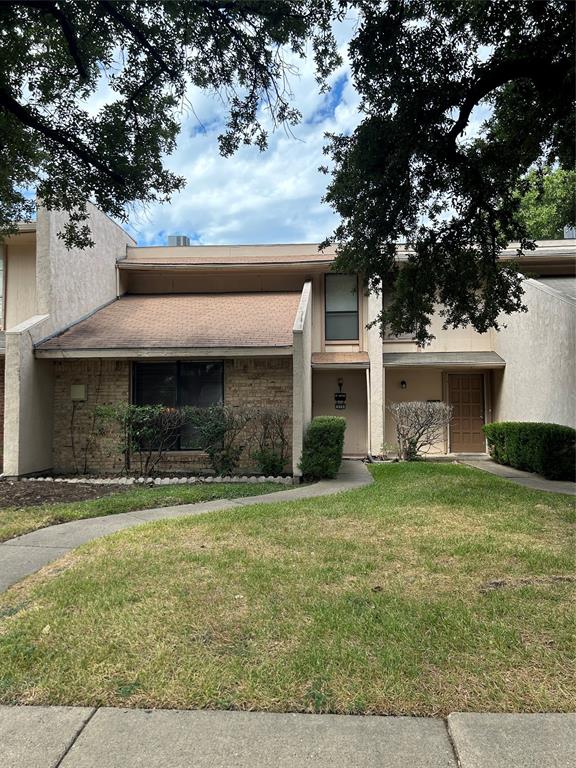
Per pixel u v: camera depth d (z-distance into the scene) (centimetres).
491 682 264
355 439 1416
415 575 409
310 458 945
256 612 342
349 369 1402
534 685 261
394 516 602
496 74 706
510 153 828
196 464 1063
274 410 998
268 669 277
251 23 682
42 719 243
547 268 1441
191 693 258
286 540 507
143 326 1166
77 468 1095
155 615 340
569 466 932
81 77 794
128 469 1075
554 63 680
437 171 796
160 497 762
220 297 1412
